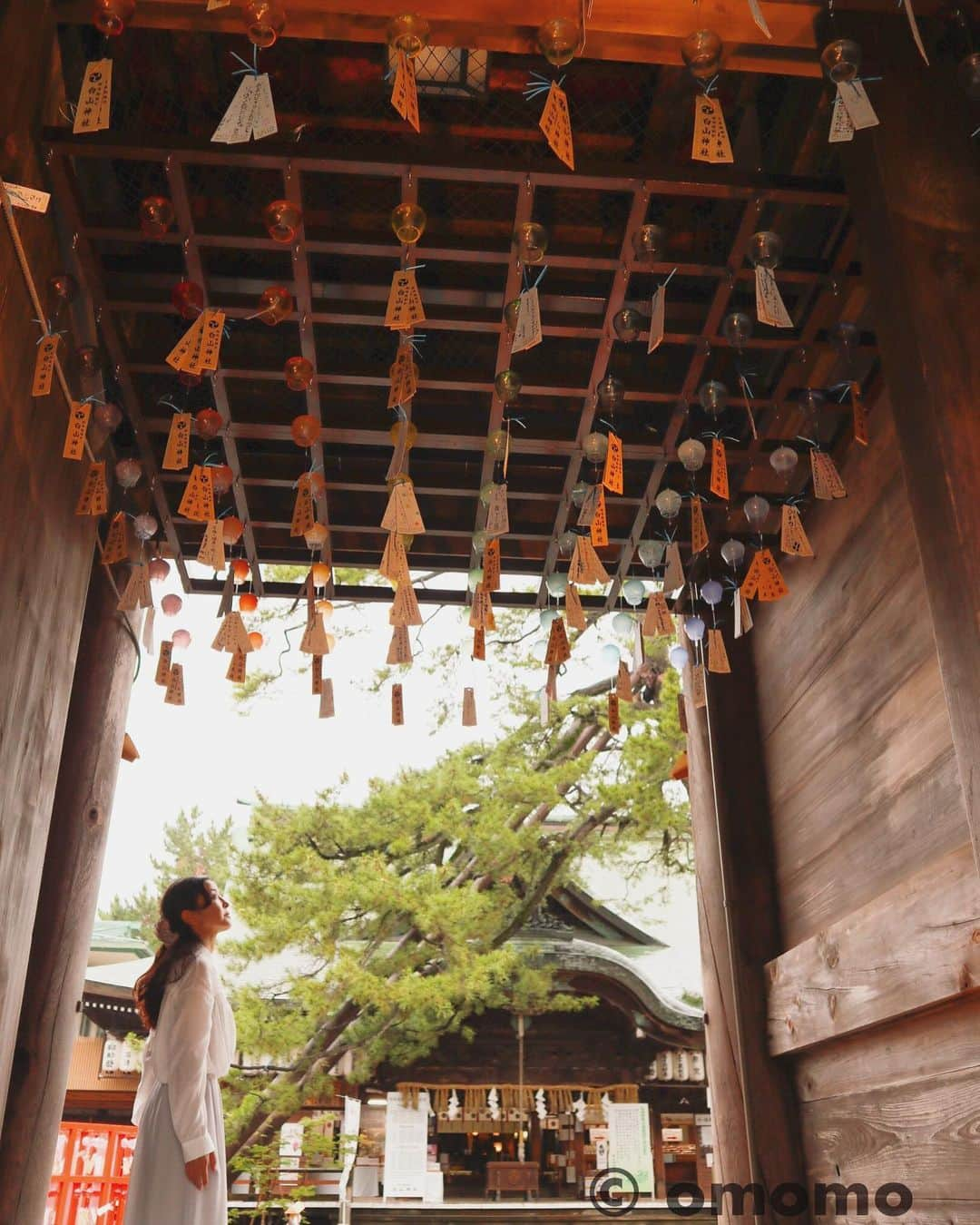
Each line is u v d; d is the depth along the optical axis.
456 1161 11.56
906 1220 2.37
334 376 2.67
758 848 3.31
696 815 3.56
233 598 3.36
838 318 2.64
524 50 2.09
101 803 3.07
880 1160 2.50
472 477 3.22
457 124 2.55
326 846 9.07
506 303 2.42
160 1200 2.26
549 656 3.16
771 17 2.07
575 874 9.80
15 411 2.09
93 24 2.26
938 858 2.30
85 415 2.21
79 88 2.38
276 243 2.31
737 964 3.18
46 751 2.40
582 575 2.67
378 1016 8.77
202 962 2.51
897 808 2.51
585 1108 10.48
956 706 1.73
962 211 1.95
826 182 2.26
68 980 2.90
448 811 8.74
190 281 2.38
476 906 8.66
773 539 3.34
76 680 3.11
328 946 8.50
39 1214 2.73
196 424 2.57
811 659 3.07
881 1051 2.52
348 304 2.56
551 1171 11.02
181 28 2.05
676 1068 10.81
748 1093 3.07
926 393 1.82
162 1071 2.41
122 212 2.69
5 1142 2.69
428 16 2.02
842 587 2.89
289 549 3.44
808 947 2.83
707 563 3.41
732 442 3.00
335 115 2.53
